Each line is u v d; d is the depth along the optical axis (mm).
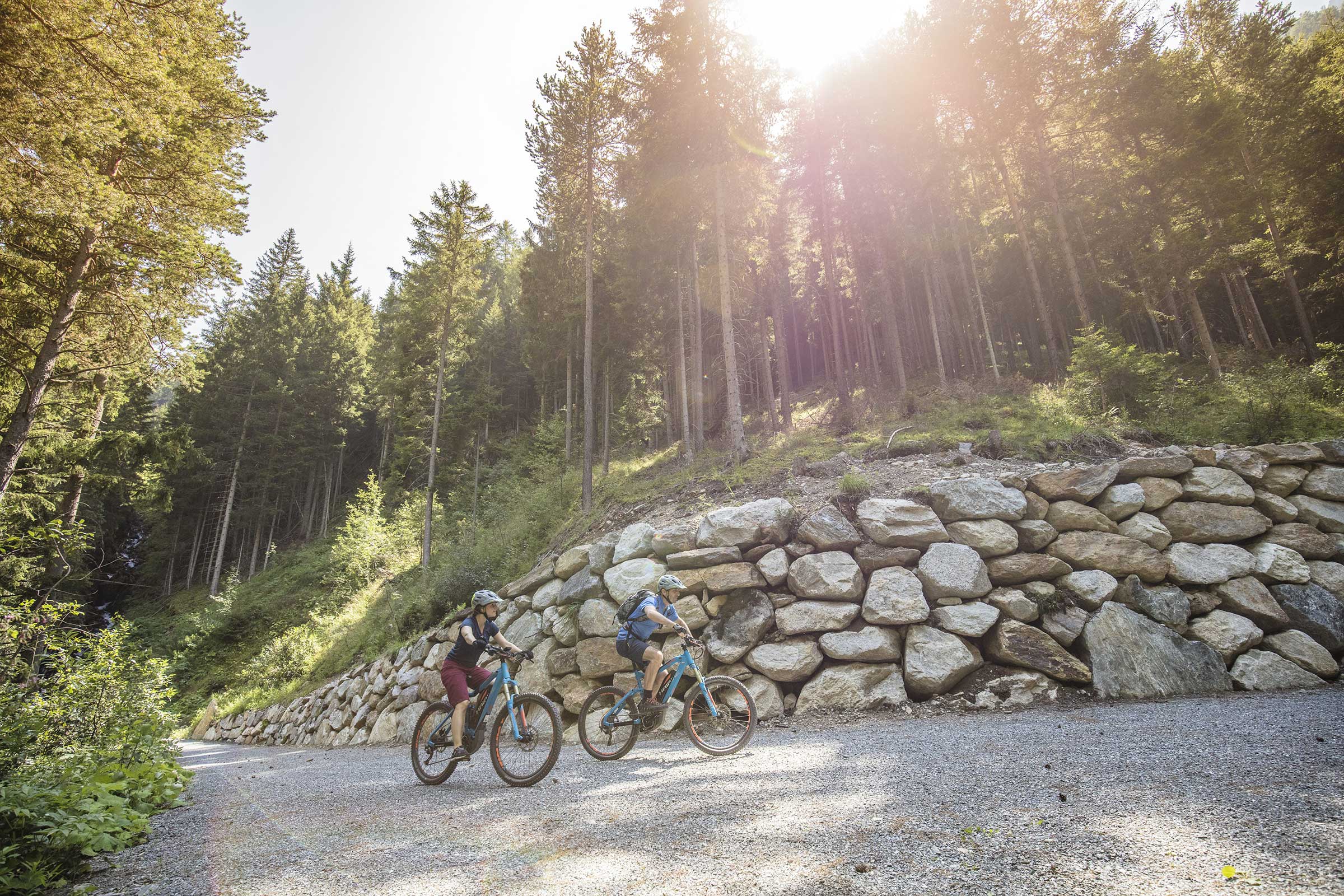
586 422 17484
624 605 6445
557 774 5516
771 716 7418
